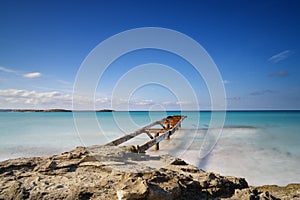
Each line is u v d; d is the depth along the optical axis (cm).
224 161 857
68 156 567
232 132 1769
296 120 3347
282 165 808
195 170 546
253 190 440
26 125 2241
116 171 486
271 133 1711
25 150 1042
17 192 388
